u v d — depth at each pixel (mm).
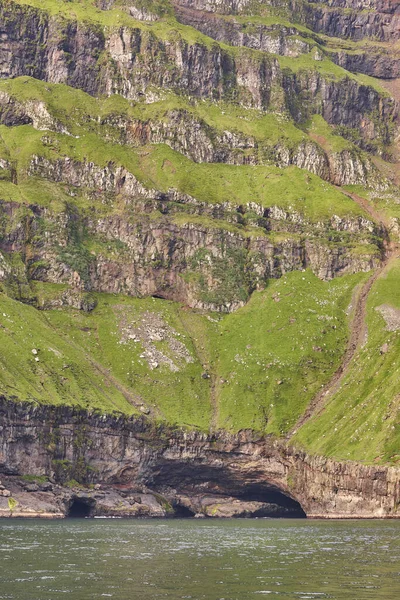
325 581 186375
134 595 170250
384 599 165875
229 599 166250
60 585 180000
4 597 166750
